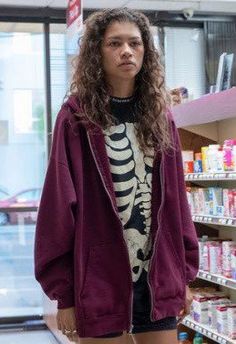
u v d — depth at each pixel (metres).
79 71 1.66
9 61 6.32
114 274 1.57
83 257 1.55
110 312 1.56
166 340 1.66
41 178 6.43
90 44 1.65
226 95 3.20
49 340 5.37
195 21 6.46
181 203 1.75
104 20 1.64
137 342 1.67
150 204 1.65
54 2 5.86
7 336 5.58
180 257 1.69
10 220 6.50
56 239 1.52
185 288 1.71
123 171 1.62
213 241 3.92
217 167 3.57
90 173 1.60
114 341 1.58
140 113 1.69
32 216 6.51
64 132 1.60
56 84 6.29
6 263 6.68
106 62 1.63
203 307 3.84
